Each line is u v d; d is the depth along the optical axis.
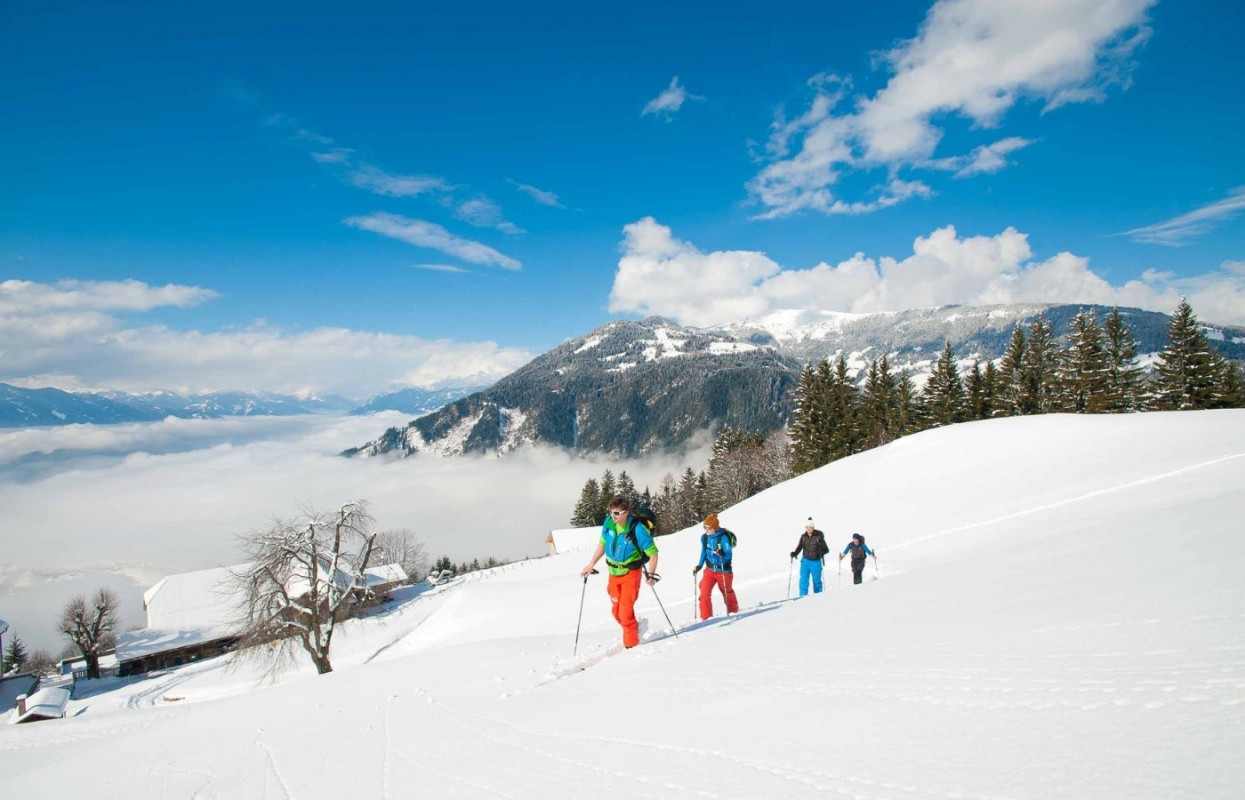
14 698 44.34
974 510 23.16
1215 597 4.27
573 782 3.69
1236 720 2.32
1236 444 23.39
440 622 33.69
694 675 5.71
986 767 2.50
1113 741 2.43
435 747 5.52
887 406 72.62
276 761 6.44
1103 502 19.78
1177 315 54.25
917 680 3.95
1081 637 4.07
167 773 6.93
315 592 32.62
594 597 27.53
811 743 3.32
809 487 36.75
